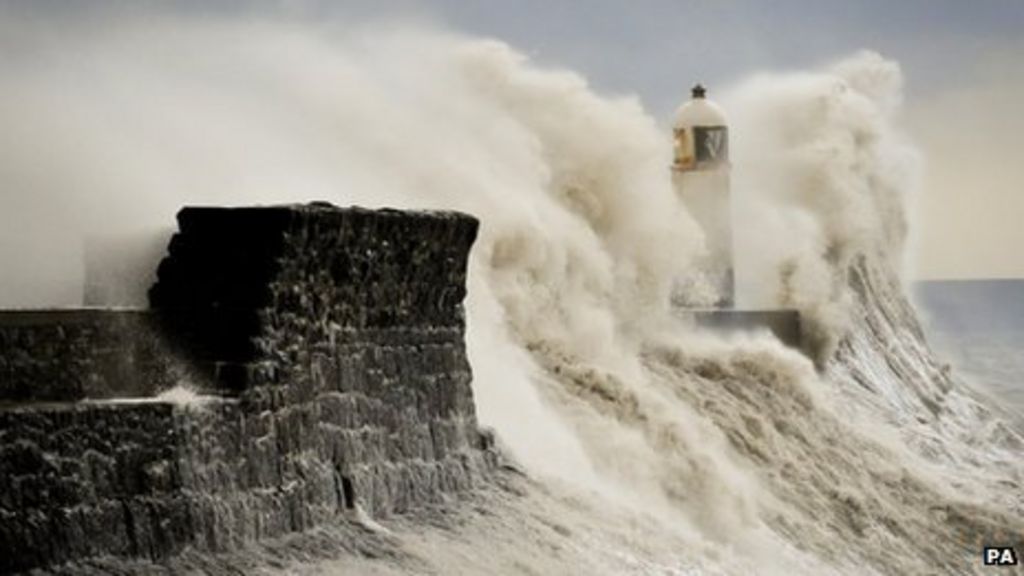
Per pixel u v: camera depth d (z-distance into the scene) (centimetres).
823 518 6425
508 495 4969
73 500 3584
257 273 4169
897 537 6506
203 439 3919
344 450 4425
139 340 4028
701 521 5856
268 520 4091
